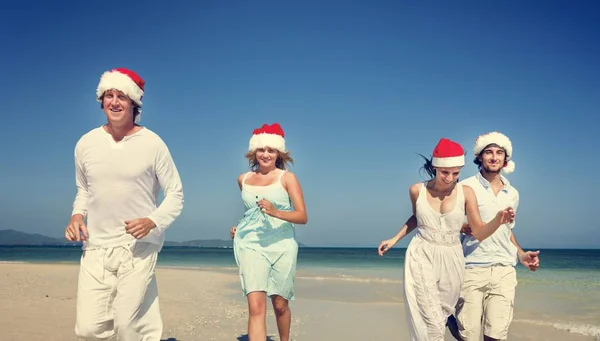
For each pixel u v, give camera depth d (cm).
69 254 5600
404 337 631
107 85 388
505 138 485
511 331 677
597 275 1830
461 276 450
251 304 468
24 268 1833
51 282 1272
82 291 391
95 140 397
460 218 447
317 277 1609
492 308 472
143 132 407
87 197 407
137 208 398
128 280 385
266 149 504
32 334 578
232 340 596
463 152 440
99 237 394
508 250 475
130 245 390
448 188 451
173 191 411
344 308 877
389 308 874
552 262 3847
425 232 453
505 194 486
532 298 1054
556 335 652
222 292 1130
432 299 439
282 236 493
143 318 394
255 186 505
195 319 734
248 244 486
